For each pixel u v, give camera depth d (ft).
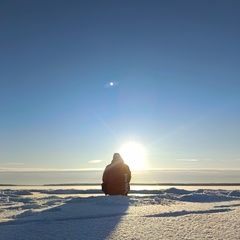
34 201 36.24
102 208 27.25
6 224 21.31
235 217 22.02
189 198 34.94
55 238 16.76
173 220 21.04
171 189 49.34
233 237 16.48
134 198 34.73
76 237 16.84
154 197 36.50
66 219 22.53
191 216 22.50
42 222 21.38
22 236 17.39
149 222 20.44
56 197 40.45
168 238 16.39
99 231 18.06
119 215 23.65
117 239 16.31
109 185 39.22
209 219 21.30
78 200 32.83
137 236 16.87
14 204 33.81
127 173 39.68
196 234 17.17
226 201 33.78
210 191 45.03
